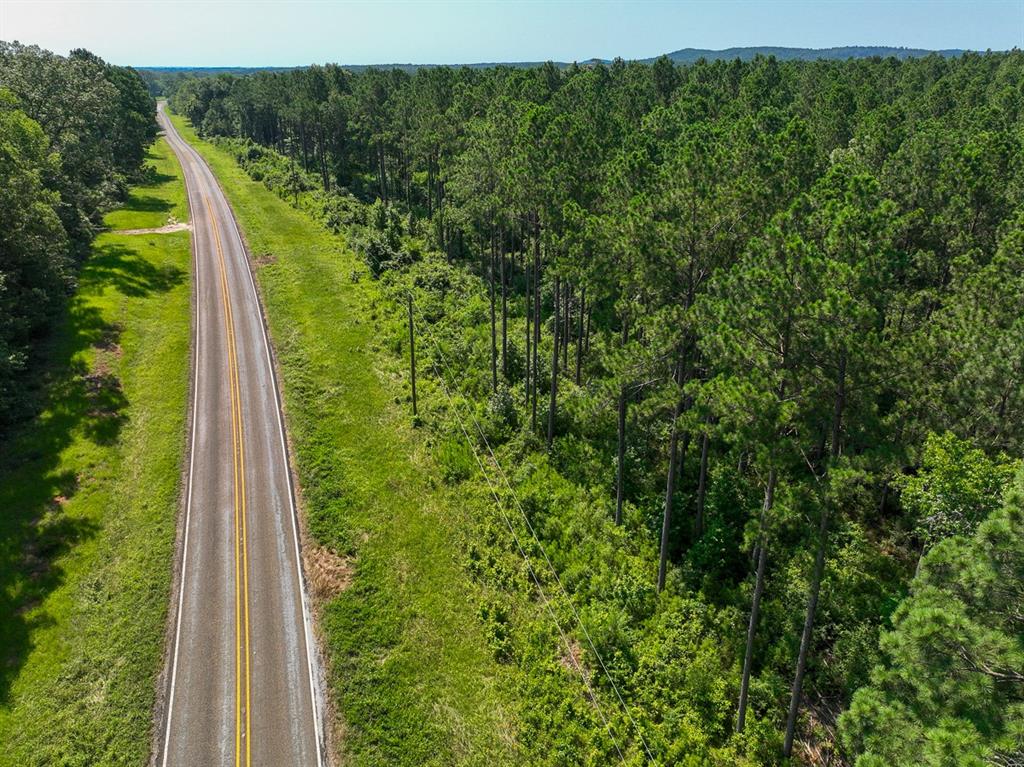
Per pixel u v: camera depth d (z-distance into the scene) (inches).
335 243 3454.7
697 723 1150.3
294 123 5098.4
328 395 2080.5
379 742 1133.7
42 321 2217.0
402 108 3786.9
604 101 3376.0
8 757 1081.4
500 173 2043.6
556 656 1277.1
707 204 1342.3
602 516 1608.0
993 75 4082.2
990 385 1077.1
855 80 3843.5
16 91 2965.1
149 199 4097.0
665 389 1338.6
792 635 1263.5
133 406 1993.1
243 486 1700.3
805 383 1008.2
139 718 1149.1
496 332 2504.9
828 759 1093.8
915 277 1664.6
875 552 1430.9
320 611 1366.9
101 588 1389.0
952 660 692.1
